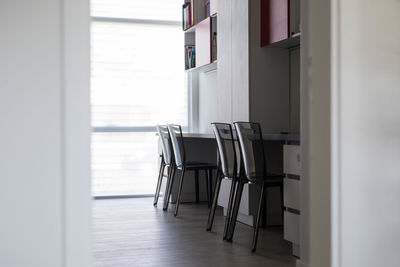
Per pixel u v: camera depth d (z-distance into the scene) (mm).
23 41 1873
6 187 1871
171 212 5047
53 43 1896
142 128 6273
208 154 5898
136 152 6273
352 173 2500
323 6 2523
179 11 6426
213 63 5430
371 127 2547
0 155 1866
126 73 6246
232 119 4598
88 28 1925
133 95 6262
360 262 2508
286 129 4383
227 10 4664
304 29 2926
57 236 1908
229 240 3662
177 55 6434
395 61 2604
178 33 6434
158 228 4188
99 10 6160
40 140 1894
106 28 6176
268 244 3576
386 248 2562
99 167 6164
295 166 3264
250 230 4078
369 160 2537
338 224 2475
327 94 2502
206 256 3230
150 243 3619
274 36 4102
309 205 2699
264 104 4324
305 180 2910
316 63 2578
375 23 2557
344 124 2484
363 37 2533
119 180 6227
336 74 2482
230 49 4621
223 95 4781
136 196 6230
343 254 2477
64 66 1902
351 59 2502
